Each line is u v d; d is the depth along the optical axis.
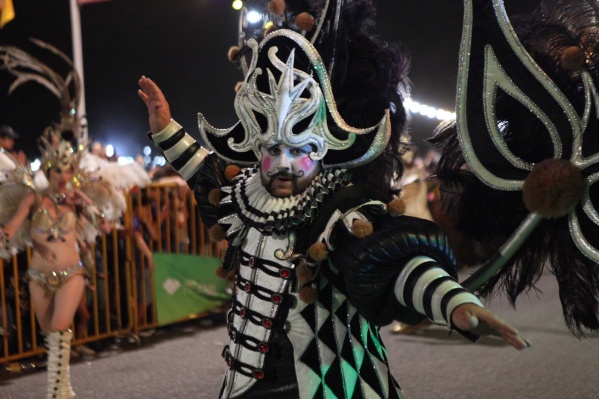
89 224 5.91
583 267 2.44
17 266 6.38
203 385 5.72
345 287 2.52
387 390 2.53
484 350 6.34
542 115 2.40
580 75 2.43
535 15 2.64
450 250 2.33
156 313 7.37
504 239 2.67
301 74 2.50
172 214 7.56
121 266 7.18
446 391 5.29
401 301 2.29
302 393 2.46
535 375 5.55
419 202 7.68
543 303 8.21
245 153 2.83
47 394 5.29
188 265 7.65
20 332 6.32
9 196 5.33
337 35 2.71
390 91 2.74
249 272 2.58
